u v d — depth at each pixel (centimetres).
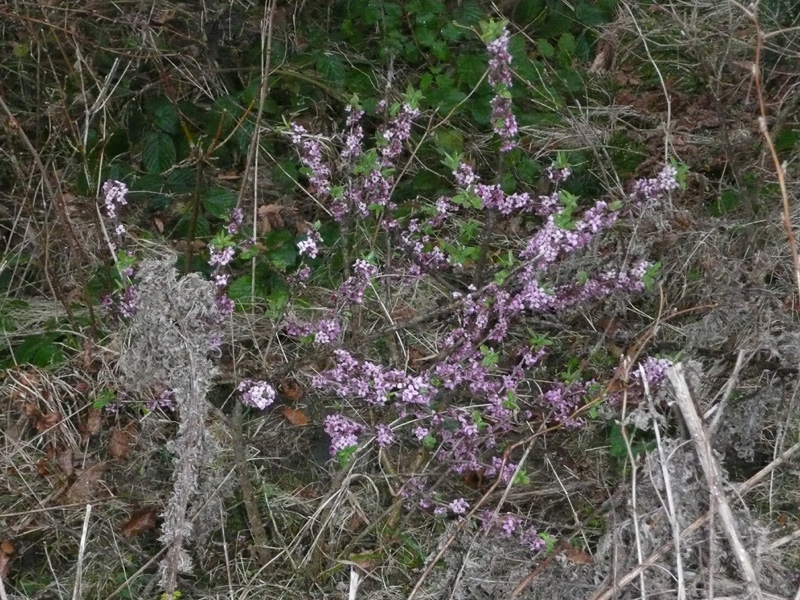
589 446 275
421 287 318
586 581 224
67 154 360
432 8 396
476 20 397
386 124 280
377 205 271
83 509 257
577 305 278
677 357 244
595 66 432
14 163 311
